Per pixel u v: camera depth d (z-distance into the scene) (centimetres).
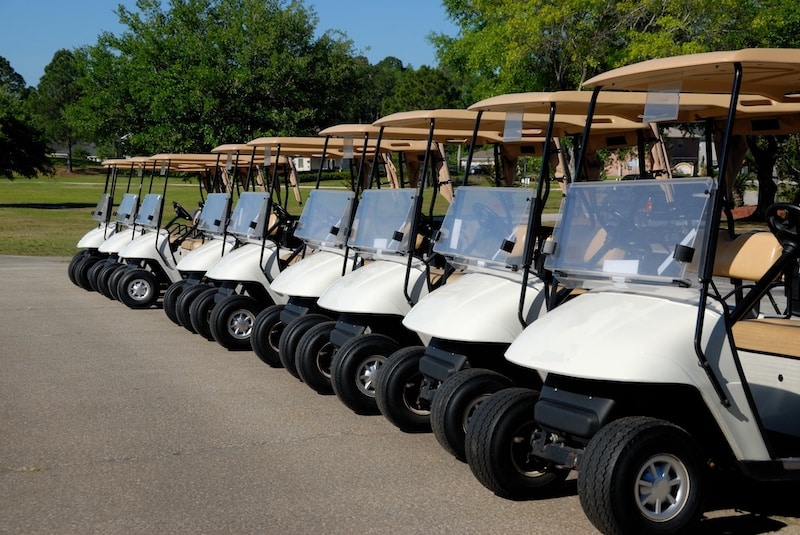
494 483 441
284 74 2020
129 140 2183
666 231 411
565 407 408
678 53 1611
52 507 445
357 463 515
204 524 422
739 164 612
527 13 1770
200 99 1989
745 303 396
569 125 671
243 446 548
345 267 678
